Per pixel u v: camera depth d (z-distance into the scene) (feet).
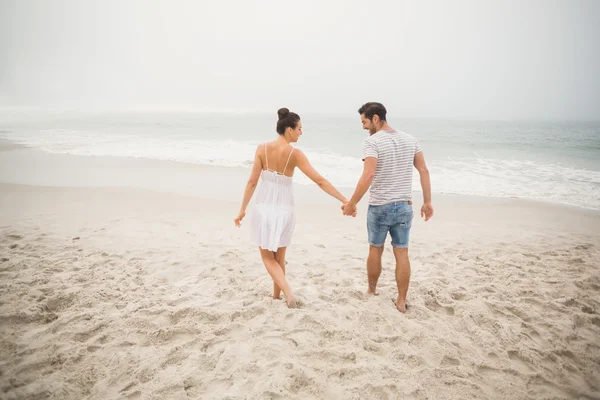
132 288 11.44
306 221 21.13
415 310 10.56
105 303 10.44
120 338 8.82
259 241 9.82
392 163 9.77
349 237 18.19
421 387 7.44
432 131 102.94
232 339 8.77
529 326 9.95
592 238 18.67
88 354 8.21
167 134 72.79
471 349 8.93
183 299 10.73
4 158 38.88
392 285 12.26
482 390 7.52
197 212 21.80
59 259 13.58
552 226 20.88
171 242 16.16
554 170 39.32
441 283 12.45
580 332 9.95
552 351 8.94
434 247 16.92
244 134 75.15
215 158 43.42
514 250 16.56
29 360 7.87
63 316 9.53
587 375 8.28
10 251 14.25
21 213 20.02
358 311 10.14
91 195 24.63
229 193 26.94
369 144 9.73
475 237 18.66
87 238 16.12
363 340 8.93
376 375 7.70
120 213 20.84
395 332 9.39
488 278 13.15
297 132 9.67
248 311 9.89
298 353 8.19
